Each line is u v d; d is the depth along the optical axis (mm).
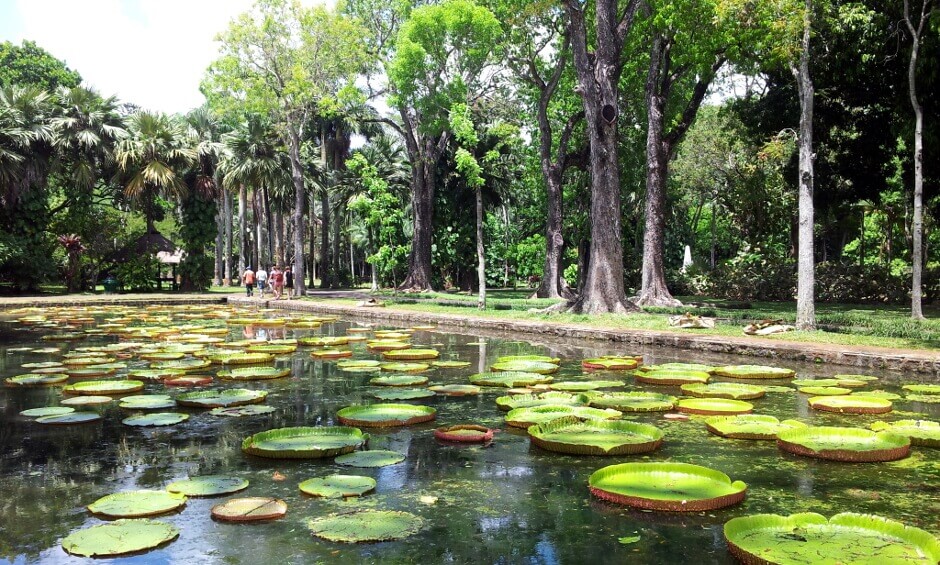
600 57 16156
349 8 28734
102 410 6688
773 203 25469
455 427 5809
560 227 24391
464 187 32875
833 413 6398
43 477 4574
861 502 4012
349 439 5367
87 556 3260
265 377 8516
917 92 15695
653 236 19312
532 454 5098
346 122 37906
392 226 26031
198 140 31922
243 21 24156
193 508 3943
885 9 16078
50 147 27516
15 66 36594
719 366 9320
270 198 38000
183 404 6898
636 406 6566
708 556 3252
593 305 16250
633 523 3707
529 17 21141
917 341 10406
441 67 23125
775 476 4527
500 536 3525
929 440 5258
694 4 15961
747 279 24578
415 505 4004
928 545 3084
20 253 26000
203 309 22734
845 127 20297
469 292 33531
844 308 18469
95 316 19188
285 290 35000
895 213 25000
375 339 13234
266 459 4977
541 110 23656
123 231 31453
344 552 3328
